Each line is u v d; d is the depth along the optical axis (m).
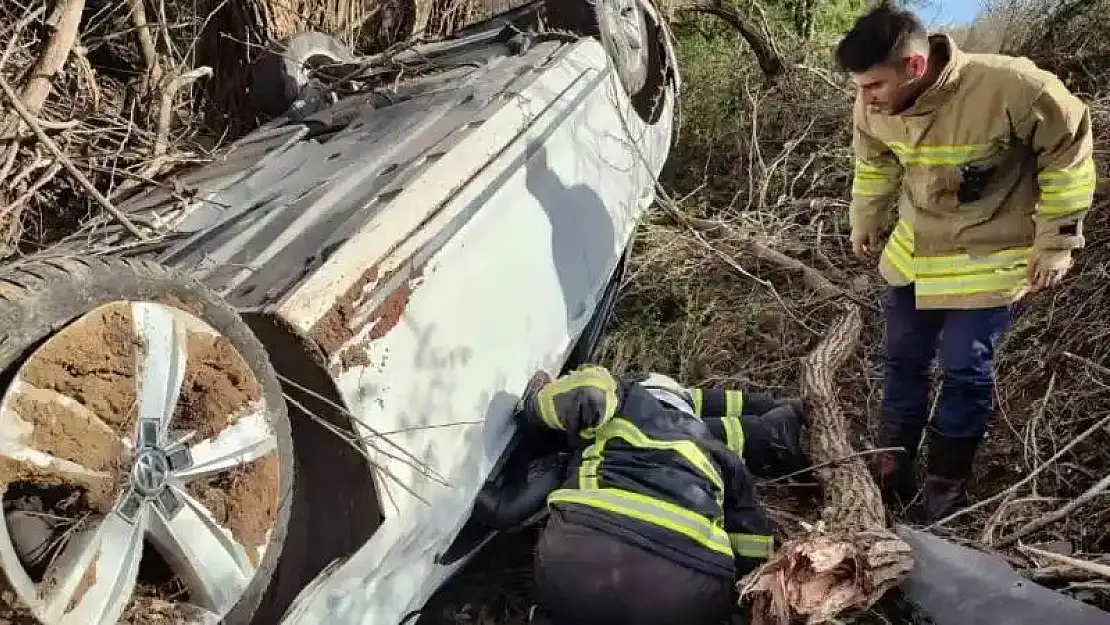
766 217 4.86
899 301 2.98
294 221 2.40
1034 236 2.65
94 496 1.45
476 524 2.60
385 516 2.05
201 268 2.25
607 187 3.46
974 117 2.52
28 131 2.71
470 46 3.95
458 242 2.49
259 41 4.48
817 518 2.82
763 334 4.10
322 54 4.14
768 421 3.09
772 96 5.90
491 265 2.62
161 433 1.58
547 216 2.96
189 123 4.16
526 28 4.02
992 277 2.71
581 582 2.38
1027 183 2.63
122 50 4.13
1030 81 2.42
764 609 2.34
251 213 2.58
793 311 4.11
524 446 2.72
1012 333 3.70
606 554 2.35
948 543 2.45
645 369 3.99
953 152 2.60
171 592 1.67
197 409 1.68
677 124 5.07
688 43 6.67
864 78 2.50
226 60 4.54
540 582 2.48
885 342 3.09
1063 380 3.48
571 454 2.68
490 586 2.81
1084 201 2.51
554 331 2.87
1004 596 2.23
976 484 3.23
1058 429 3.27
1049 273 2.59
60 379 1.42
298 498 2.08
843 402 3.62
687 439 2.56
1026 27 5.70
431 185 2.48
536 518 2.60
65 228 2.96
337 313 2.04
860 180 3.01
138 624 1.58
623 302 4.36
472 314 2.48
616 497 2.39
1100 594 2.36
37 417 1.38
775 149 5.64
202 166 3.21
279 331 1.97
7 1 3.24
